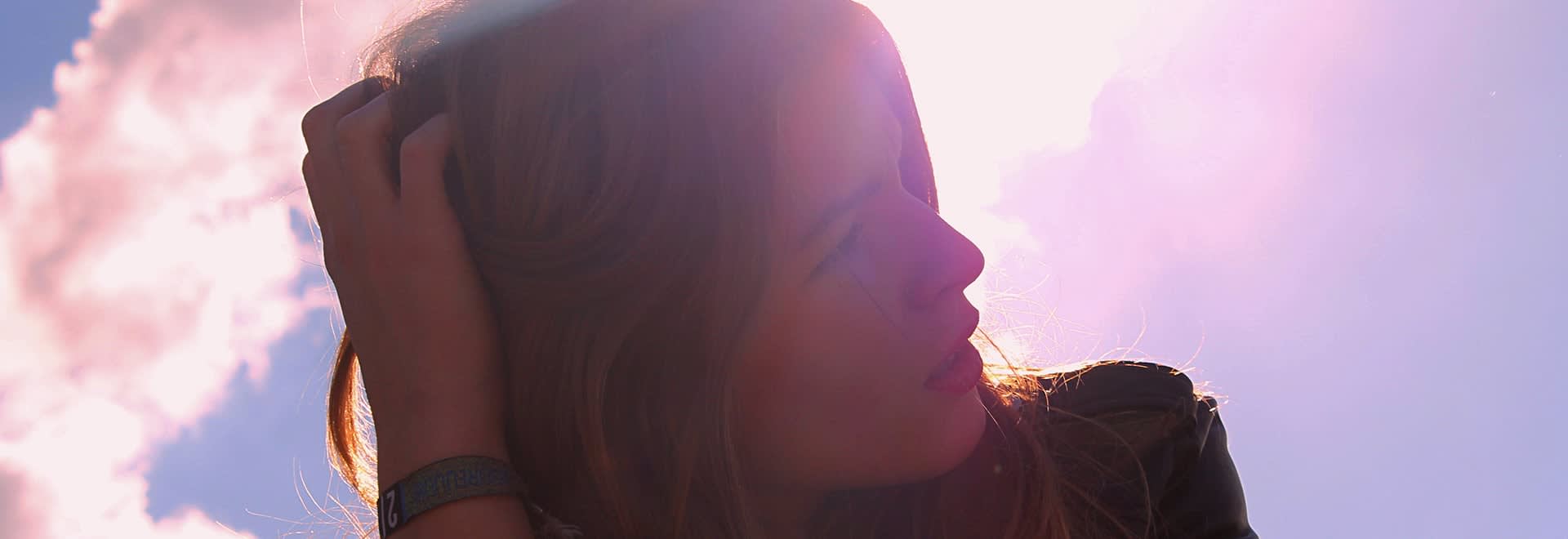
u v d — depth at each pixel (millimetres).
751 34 628
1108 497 867
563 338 677
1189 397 933
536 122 648
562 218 652
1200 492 900
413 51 728
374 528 908
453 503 677
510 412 711
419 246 700
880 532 811
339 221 750
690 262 630
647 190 629
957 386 662
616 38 633
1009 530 813
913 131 789
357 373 855
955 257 641
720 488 639
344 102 778
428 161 696
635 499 666
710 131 622
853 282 639
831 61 647
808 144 632
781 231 625
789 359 640
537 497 723
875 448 662
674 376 652
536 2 662
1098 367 955
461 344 695
